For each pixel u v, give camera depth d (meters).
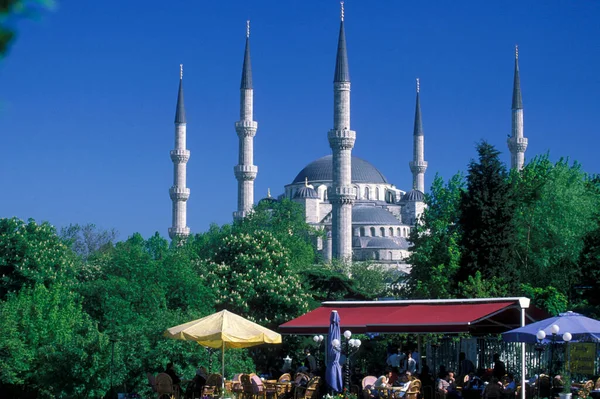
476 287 54.88
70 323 54.03
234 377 37.59
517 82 192.50
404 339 54.78
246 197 189.00
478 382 33.25
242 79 191.50
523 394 30.97
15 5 4.29
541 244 74.62
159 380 33.06
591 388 31.98
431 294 61.16
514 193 71.50
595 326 29.88
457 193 82.75
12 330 48.16
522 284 60.44
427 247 76.25
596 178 94.94
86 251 146.88
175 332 31.03
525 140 191.38
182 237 171.38
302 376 34.75
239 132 190.25
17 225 70.12
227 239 79.12
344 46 169.62
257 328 31.31
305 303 70.94
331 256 176.75
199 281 69.75
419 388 31.81
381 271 154.00
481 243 59.72
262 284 71.69
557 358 39.62
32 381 48.44
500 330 37.78
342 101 168.38
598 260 60.50
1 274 68.38
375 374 42.47
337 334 32.38
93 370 40.09
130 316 61.53
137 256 70.94
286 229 145.12
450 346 48.34
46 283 68.06
